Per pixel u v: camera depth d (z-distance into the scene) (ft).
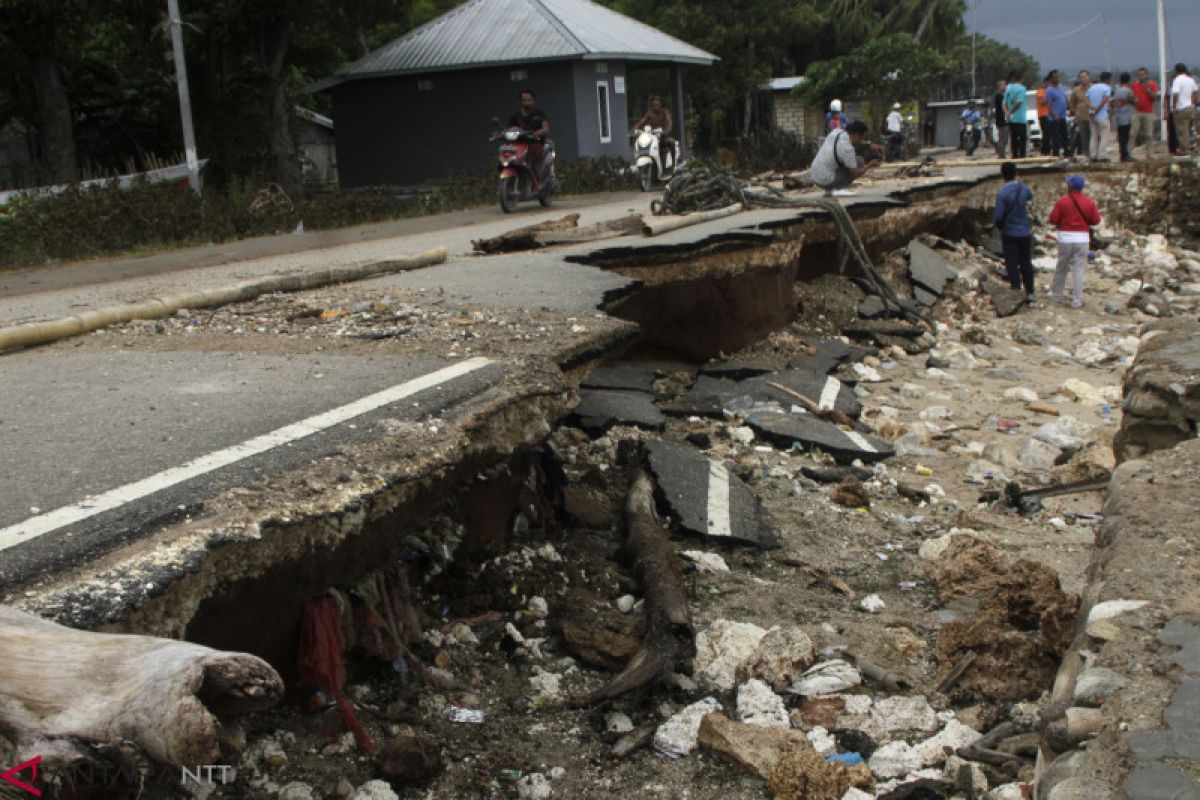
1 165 75.56
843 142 51.44
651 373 32.07
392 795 12.71
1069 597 17.60
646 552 18.81
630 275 32.01
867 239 49.65
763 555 21.09
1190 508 13.87
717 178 45.11
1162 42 96.99
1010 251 54.54
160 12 76.84
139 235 51.34
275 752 13.04
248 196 61.26
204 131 87.51
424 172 97.71
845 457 27.58
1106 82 80.07
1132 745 8.83
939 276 51.98
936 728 14.79
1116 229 76.02
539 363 19.49
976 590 19.07
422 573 16.75
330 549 12.87
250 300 26.99
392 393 16.99
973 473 27.14
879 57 137.28
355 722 13.25
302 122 107.65
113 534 11.30
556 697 15.39
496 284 28.02
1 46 75.56
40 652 8.84
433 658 15.60
